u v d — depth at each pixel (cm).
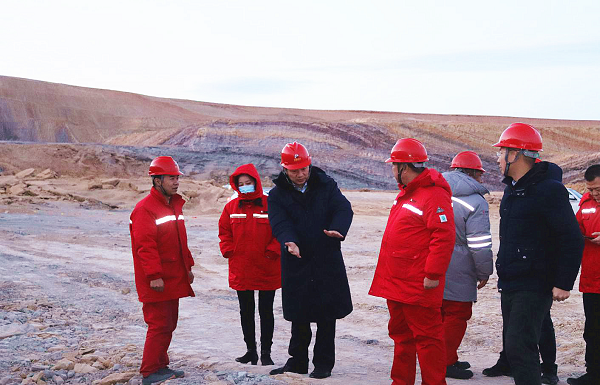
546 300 428
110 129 13188
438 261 436
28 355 645
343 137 8575
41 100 13362
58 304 975
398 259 458
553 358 561
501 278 444
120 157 5900
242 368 589
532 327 424
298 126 8831
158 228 529
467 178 578
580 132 10644
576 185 4800
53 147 5844
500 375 594
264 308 625
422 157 459
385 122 9412
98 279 1220
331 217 545
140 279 531
